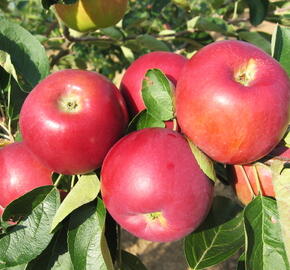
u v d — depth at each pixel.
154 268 0.87
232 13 0.59
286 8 0.55
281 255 0.26
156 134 0.25
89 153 0.26
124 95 0.31
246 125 0.23
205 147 0.25
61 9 0.39
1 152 0.30
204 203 0.25
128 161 0.25
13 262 0.27
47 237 0.28
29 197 0.28
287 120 0.24
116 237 0.31
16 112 0.35
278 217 0.27
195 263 0.29
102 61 0.79
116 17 0.40
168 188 0.24
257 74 0.24
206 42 0.55
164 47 0.51
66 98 0.26
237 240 0.30
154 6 0.56
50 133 0.25
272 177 0.26
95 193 0.27
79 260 0.27
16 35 0.35
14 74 0.32
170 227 0.26
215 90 0.23
